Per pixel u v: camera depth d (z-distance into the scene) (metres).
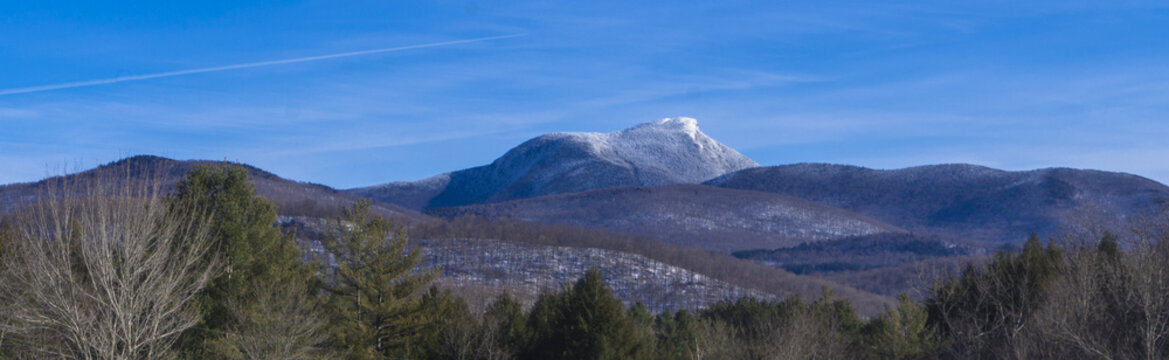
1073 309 42.72
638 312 85.56
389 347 54.31
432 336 55.72
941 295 57.12
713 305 97.19
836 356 59.75
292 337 41.59
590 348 51.62
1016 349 43.62
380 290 52.97
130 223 33.88
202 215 41.94
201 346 41.59
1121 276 43.41
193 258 37.78
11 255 34.75
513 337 58.53
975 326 49.72
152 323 33.81
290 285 45.03
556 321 55.75
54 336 33.72
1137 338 40.88
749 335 74.19
